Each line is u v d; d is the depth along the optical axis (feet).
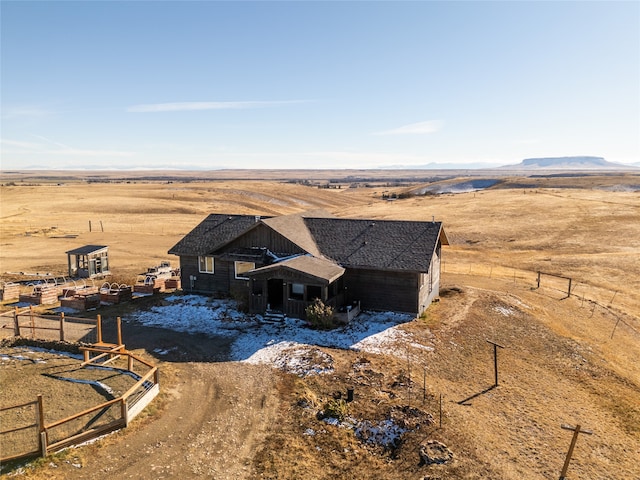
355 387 62.13
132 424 51.47
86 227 237.45
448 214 273.54
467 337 84.38
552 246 187.01
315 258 95.20
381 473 44.98
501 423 56.34
